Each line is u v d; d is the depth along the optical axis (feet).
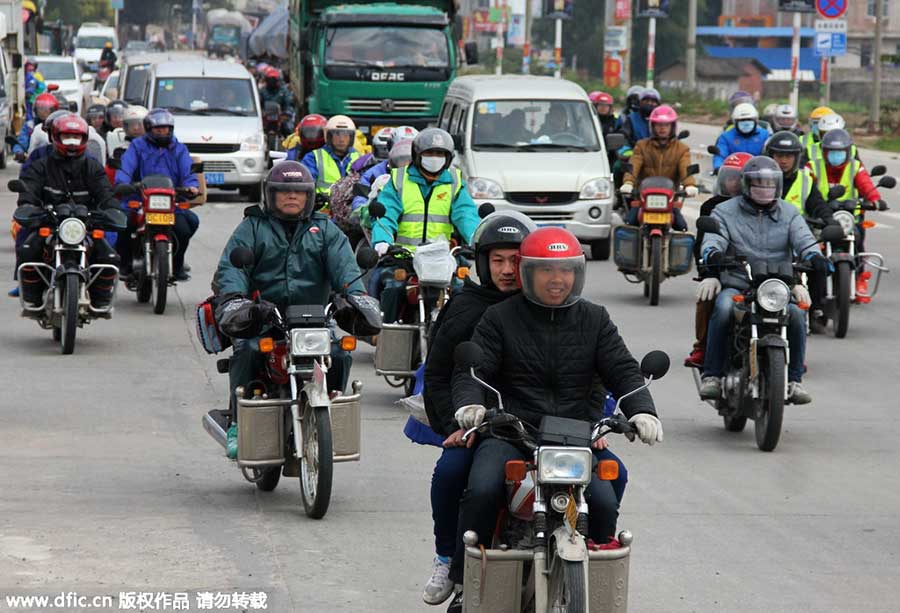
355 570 62.44
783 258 95.30
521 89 192.75
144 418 93.97
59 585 59.41
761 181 94.38
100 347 119.96
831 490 79.66
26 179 116.78
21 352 117.39
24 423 91.71
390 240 99.81
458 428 52.08
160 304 137.59
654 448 89.56
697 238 95.40
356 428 71.31
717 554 66.69
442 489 51.42
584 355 49.96
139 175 141.49
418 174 100.89
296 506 73.26
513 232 53.42
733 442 91.86
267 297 73.56
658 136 164.55
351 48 281.74
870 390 109.81
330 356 71.51
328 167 131.95
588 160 186.29
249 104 254.88
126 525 68.80
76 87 456.45
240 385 73.00
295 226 73.41
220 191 272.51
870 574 64.03
